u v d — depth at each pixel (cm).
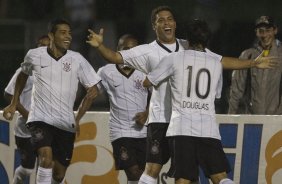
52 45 2342
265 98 2570
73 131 2367
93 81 2362
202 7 4534
